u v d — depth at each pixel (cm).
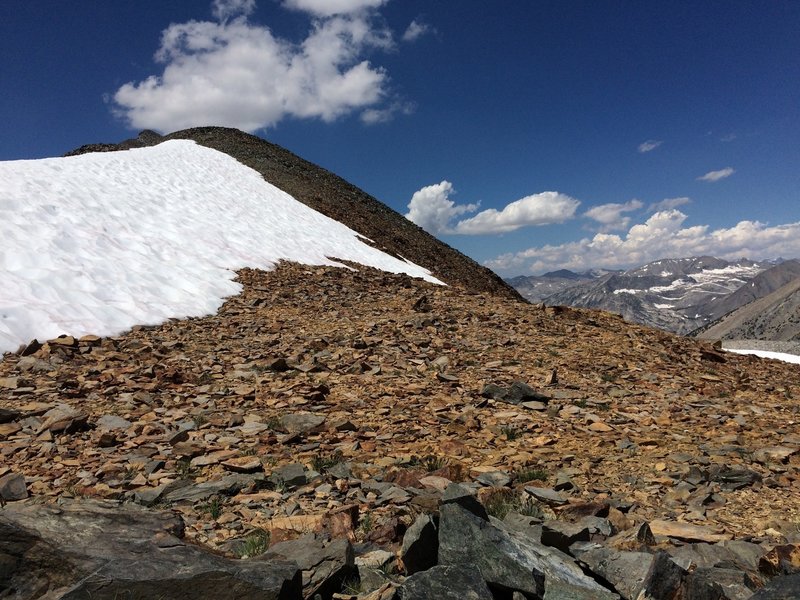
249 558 480
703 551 533
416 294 2847
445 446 914
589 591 428
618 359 1786
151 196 3481
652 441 968
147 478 761
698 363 1942
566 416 1152
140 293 2075
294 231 4216
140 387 1240
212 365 1489
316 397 1204
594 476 802
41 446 882
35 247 2022
